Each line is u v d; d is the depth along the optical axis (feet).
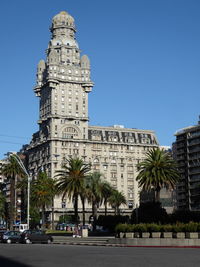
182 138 629.51
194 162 601.21
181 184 620.49
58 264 91.86
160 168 293.84
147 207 306.76
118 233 202.49
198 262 94.27
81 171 323.98
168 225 184.14
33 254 126.52
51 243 232.12
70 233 337.52
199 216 293.43
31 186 447.83
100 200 393.70
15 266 88.53
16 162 415.44
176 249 151.33
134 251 138.92
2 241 234.99
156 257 109.81
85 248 164.35
